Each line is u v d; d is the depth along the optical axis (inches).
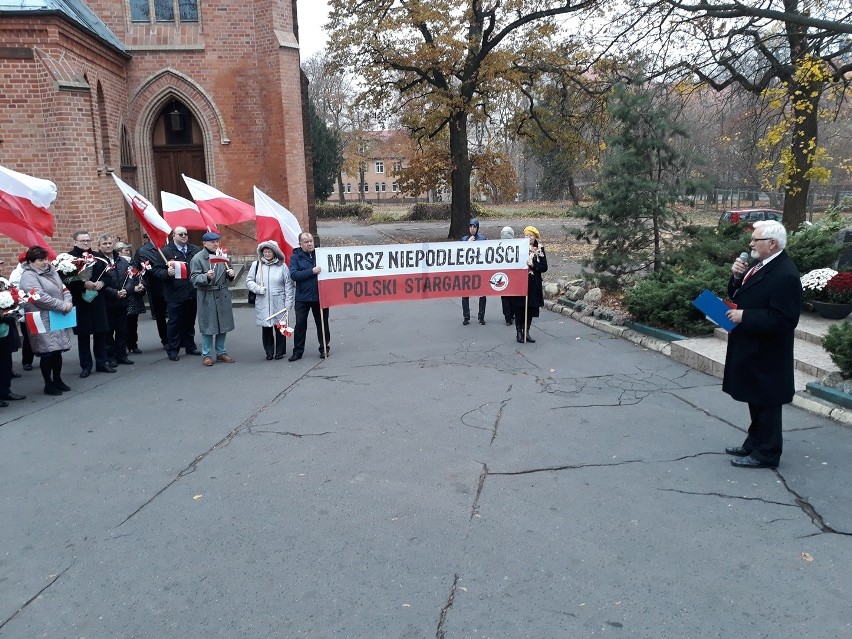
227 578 162.1
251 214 411.5
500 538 176.6
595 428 256.4
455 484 210.7
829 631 136.1
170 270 378.3
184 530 186.7
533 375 333.4
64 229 528.4
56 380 328.2
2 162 512.1
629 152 452.8
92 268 358.0
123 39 665.0
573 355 371.2
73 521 194.4
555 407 283.0
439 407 287.9
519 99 1114.1
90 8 654.5
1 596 157.9
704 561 162.9
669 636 136.1
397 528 183.6
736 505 190.9
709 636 135.6
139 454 245.8
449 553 169.9
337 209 1877.5
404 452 238.5
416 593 153.3
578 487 205.6
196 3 681.0
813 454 222.5
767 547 168.2
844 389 259.0
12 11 490.9
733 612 142.9
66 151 515.5
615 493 200.7
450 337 428.5
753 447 219.0
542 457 230.1
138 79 671.1
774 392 205.9
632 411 274.8
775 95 543.8
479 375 336.2
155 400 313.3
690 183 442.9
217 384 338.0
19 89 507.5
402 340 424.8
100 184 552.1
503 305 458.0
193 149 711.1
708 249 437.7
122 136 657.0
